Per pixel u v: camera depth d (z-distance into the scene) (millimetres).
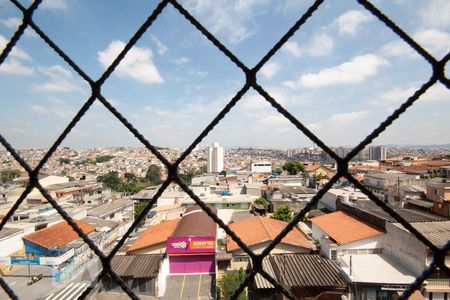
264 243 15477
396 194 23859
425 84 1296
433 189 21719
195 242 16203
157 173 81938
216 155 108688
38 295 12898
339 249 14641
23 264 14539
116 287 13352
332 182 1375
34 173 1453
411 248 11977
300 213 1379
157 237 18375
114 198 40094
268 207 30734
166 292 14078
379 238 14359
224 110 1479
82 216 25109
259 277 11867
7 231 18953
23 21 1476
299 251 15312
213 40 1475
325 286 11000
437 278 10641
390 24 1303
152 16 1452
